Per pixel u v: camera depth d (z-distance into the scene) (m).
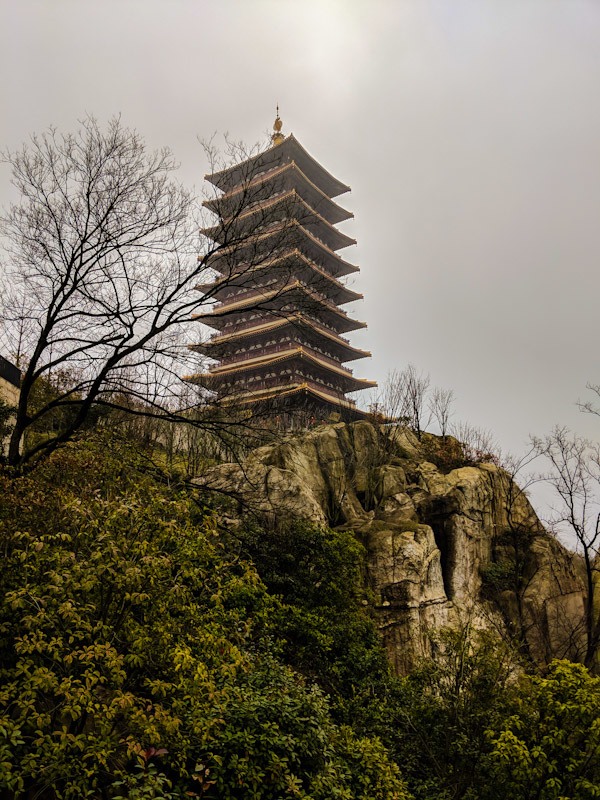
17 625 8.32
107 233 15.74
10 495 10.27
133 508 9.63
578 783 11.62
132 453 17.03
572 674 13.17
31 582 8.86
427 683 16.02
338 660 19.50
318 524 24.84
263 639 15.50
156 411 27.50
